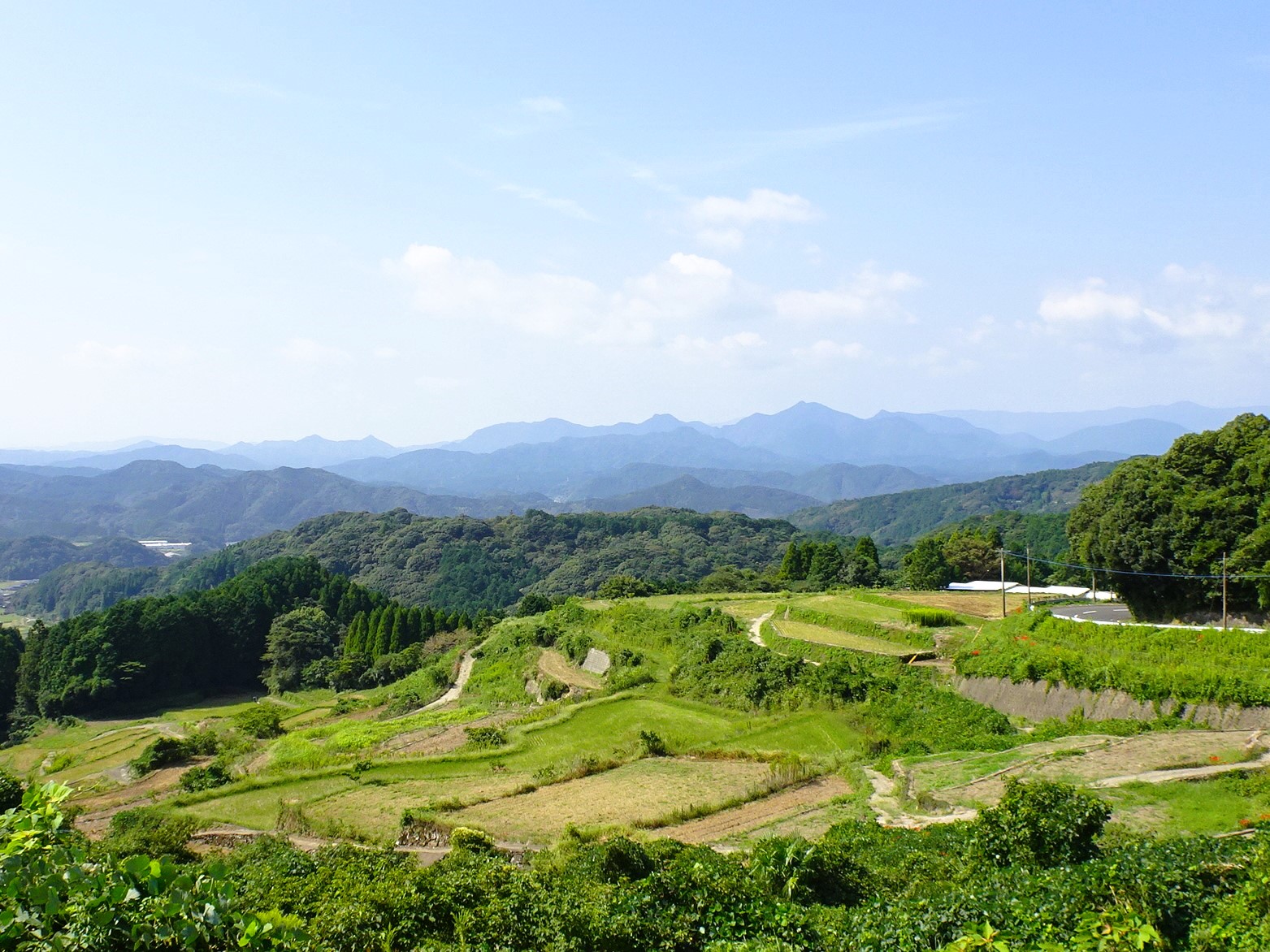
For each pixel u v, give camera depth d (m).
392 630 103.19
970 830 18.34
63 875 8.92
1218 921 11.73
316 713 73.94
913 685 41.53
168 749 54.28
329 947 14.52
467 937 15.04
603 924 15.13
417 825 29.39
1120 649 35.84
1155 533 43.09
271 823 32.94
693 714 45.12
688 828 27.53
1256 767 23.81
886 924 14.31
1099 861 14.70
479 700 64.88
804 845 18.09
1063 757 27.61
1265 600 38.34
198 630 104.06
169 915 9.22
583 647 67.56
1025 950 12.15
